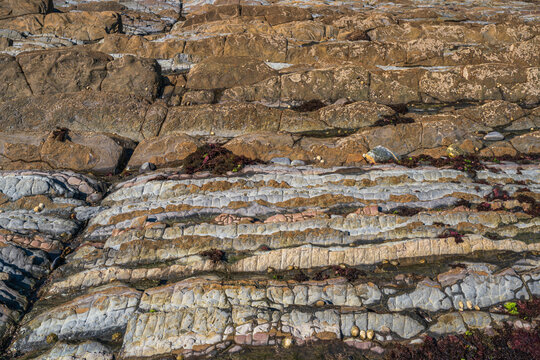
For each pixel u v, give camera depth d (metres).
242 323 7.61
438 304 7.87
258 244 9.00
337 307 7.85
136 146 12.36
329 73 13.83
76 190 10.55
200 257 8.84
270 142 11.73
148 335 7.55
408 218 9.21
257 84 13.87
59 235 9.51
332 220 9.26
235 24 16.81
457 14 18.31
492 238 8.83
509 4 20.34
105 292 8.27
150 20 18.34
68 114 12.66
